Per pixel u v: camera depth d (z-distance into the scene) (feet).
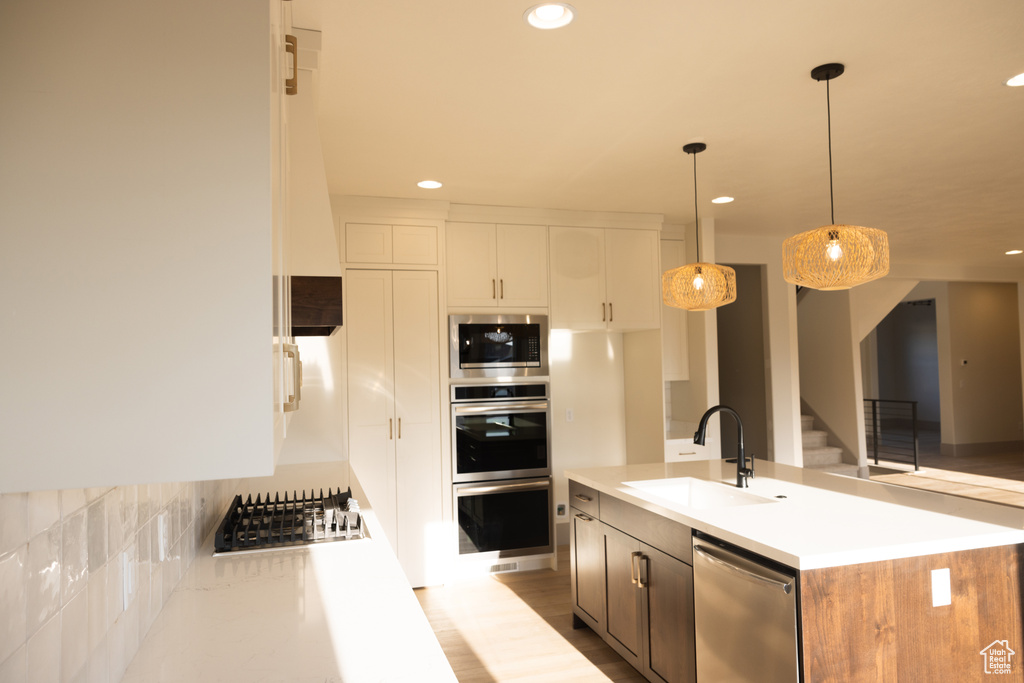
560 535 17.22
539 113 9.56
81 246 2.60
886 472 25.99
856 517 7.42
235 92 2.76
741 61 8.02
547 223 15.37
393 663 3.80
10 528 2.56
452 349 14.34
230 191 2.73
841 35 7.41
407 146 10.88
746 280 20.81
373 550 6.30
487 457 14.60
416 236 14.21
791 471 10.93
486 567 14.75
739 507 8.06
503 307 14.89
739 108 9.48
